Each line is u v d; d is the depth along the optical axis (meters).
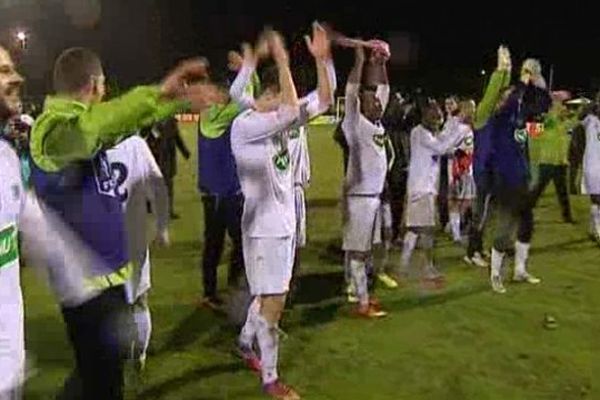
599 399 5.66
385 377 6.03
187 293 8.16
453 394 5.73
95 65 3.98
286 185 5.48
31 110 7.38
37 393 5.49
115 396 4.25
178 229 11.74
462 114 10.45
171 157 12.15
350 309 7.65
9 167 2.96
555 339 6.88
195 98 3.73
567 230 11.72
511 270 9.16
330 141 29.70
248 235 5.47
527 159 8.48
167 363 6.24
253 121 5.29
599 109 10.99
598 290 8.39
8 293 2.90
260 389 5.76
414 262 9.45
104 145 3.82
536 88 8.36
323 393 5.73
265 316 5.54
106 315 4.13
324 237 11.10
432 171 8.52
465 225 10.66
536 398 5.67
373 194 7.23
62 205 3.94
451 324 7.26
